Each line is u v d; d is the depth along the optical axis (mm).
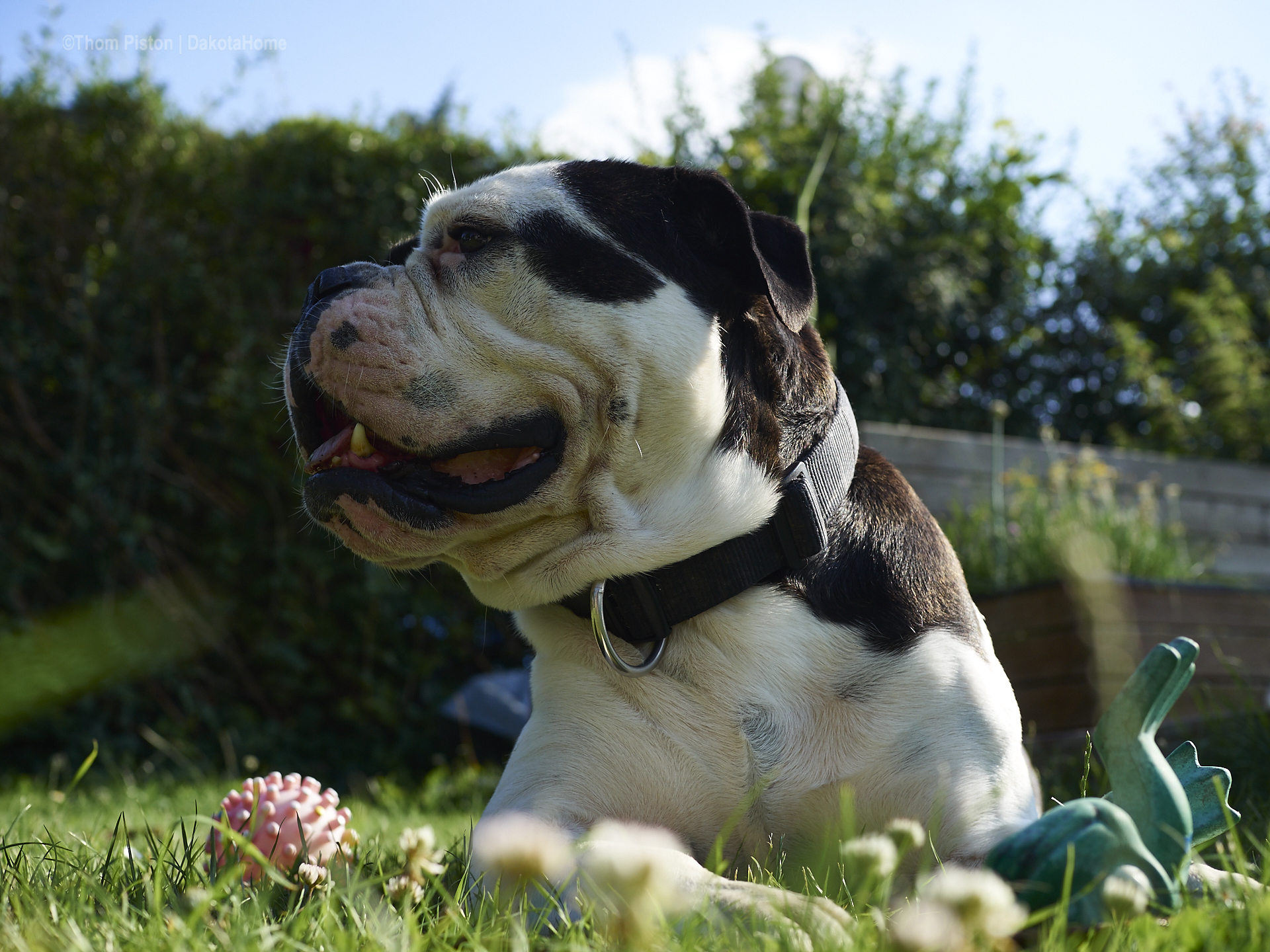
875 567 2133
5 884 1710
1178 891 1402
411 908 1623
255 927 1371
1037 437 8422
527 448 2150
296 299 6539
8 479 5914
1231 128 10711
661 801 2025
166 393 6199
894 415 7367
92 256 6246
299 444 2262
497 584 2213
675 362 2107
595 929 1377
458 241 2195
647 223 2188
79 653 5852
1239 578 6250
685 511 2094
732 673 2045
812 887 1800
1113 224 10133
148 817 3566
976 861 1713
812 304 2229
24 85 6359
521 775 2068
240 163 6520
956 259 7965
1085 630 3990
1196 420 8453
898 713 1983
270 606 6277
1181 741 3623
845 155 7516
